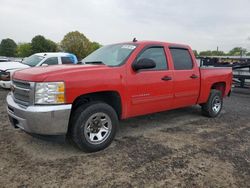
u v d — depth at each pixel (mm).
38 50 71500
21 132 4680
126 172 3270
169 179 3135
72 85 3469
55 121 3369
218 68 6297
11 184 2918
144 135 4758
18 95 3717
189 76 5348
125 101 4168
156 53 4781
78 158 3635
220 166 3523
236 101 9031
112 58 4523
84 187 2902
